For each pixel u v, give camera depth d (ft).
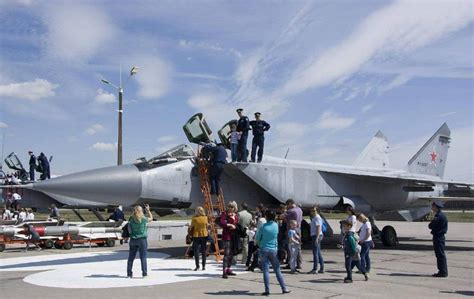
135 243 32.12
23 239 53.21
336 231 95.76
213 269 36.14
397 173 68.39
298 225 35.22
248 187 49.67
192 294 26.18
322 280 31.32
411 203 62.85
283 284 26.55
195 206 46.03
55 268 37.19
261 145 48.19
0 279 31.65
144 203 43.52
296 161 54.85
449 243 65.10
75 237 55.88
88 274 33.71
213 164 43.83
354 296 25.90
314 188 52.03
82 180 39.17
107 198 40.68
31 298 25.11
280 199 48.67
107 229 58.34
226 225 32.55
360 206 54.65
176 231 69.62
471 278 32.76
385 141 74.13
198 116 44.75
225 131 48.78
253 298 25.25
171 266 37.91
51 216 72.18
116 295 25.86
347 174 54.03
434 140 76.59
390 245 57.67
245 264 38.40
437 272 35.58
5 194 79.77
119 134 73.31
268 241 26.21
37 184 38.17
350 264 30.42
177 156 45.75
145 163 43.70
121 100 73.56
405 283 30.45
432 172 76.02
